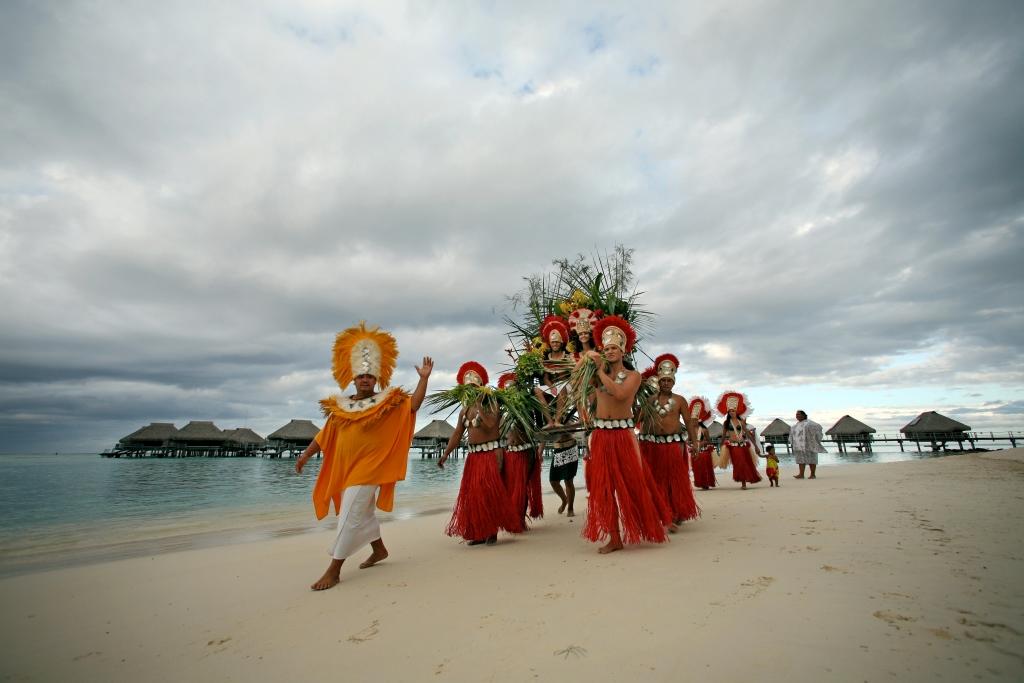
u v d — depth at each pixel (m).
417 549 5.11
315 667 2.36
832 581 2.88
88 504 12.45
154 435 49.69
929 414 41.00
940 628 2.18
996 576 2.78
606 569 3.61
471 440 5.31
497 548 4.84
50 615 3.39
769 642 2.18
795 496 7.22
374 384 4.46
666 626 2.45
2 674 2.46
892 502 5.59
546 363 6.34
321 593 3.62
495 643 2.45
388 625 2.84
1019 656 1.90
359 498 4.02
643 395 5.45
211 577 4.33
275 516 9.98
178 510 11.19
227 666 2.45
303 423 49.28
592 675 2.03
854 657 1.98
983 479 8.02
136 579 4.36
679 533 4.78
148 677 2.39
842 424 43.28
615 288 6.54
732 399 10.56
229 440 51.28
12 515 10.40
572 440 7.09
